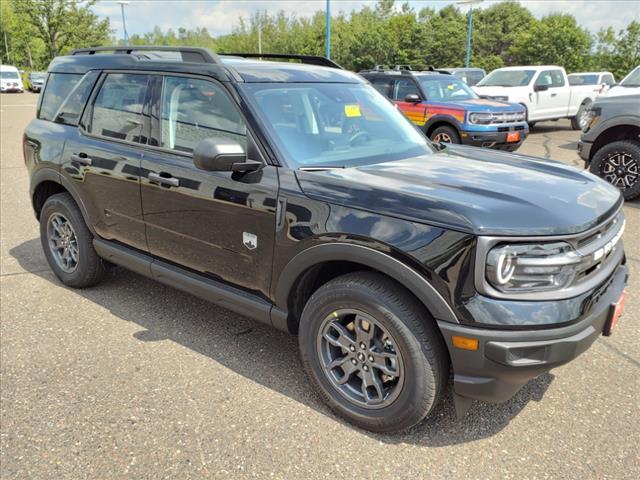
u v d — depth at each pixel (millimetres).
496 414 2867
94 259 4223
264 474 2455
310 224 2666
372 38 49438
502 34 59812
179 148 3357
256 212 2898
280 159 2893
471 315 2268
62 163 4098
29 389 3094
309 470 2479
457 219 2289
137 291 4426
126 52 4035
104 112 3889
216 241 3162
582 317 2340
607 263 2643
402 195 2475
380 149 3318
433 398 2486
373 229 2455
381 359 2596
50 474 2459
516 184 2693
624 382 3150
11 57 72188
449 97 10672
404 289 2496
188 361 3389
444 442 2658
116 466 2508
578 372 3258
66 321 3908
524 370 2299
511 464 2508
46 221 4453
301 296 2963
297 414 2873
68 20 58094
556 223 2299
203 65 3287
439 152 3490
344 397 2760
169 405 2949
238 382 3166
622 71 35781
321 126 3270
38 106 4551
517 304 2244
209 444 2648
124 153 3625
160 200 3416
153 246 3602
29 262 5094
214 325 3861
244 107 3039
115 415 2867
